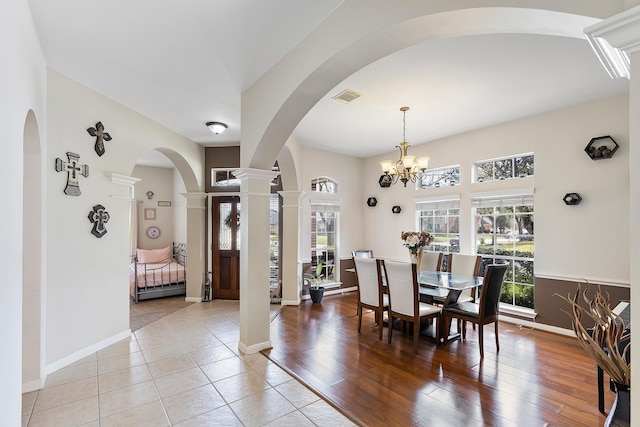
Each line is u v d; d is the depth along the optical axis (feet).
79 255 10.33
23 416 7.26
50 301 9.36
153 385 8.67
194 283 18.44
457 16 5.21
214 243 18.89
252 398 8.07
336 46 6.75
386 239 20.49
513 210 14.52
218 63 9.08
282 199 18.98
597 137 11.81
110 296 11.58
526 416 7.35
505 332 12.98
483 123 14.61
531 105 12.42
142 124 13.33
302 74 7.88
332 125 14.87
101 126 11.11
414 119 14.03
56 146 9.53
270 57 8.76
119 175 11.73
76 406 7.68
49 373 9.27
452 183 16.96
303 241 18.84
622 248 11.35
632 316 3.36
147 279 18.90
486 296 10.48
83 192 10.48
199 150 18.52
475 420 7.20
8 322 4.57
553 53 8.63
